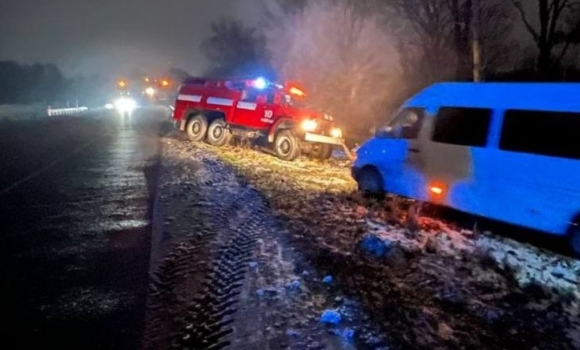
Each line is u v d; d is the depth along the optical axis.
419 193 8.19
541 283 5.36
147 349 3.55
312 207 8.30
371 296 4.68
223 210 7.63
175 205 7.89
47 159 12.33
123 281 4.70
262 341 3.72
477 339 4.08
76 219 6.83
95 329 3.78
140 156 13.71
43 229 6.28
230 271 5.06
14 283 4.55
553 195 6.26
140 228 6.52
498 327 4.35
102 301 4.25
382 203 8.89
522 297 5.02
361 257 5.80
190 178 10.36
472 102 7.36
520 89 6.82
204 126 17.55
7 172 10.12
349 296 4.62
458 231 7.34
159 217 7.11
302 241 6.26
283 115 15.20
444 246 6.52
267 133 15.70
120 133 20.98
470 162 7.25
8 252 5.38
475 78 16.34
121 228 6.48
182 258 5.39
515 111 6.77
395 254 5.91
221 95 17.00
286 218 7.39
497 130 6.95
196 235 6.25
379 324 4.12
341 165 15.12
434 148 7.84
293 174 12.30
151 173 10.89
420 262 5.82
